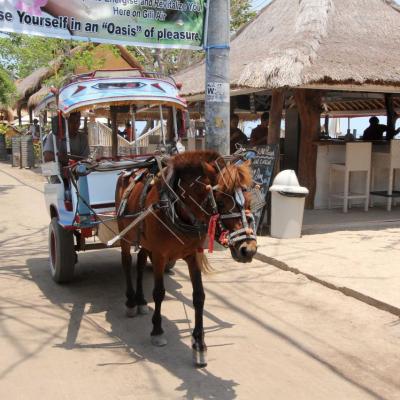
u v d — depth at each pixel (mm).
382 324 5289
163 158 4895
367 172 10828
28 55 17234
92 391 4023
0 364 4484
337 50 9336
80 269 7457
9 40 16969
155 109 7594
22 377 4250
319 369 4387
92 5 7457
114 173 6125
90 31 7508
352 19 10688
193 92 10789
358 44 9789
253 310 5762
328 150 11195
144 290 6543
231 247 3754
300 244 8266
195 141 13742
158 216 4391
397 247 8055
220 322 5434
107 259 8023
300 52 8867
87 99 6016
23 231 10242
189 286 6699
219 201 3795
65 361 4547
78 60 17203
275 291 6359
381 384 4137
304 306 5836
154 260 4676
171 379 4219
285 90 9039
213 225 3811
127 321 5508
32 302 6074
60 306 5953
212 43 7906
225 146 8102
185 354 4691
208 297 6207
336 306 5797
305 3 10664
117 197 5695
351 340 4953
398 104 14516
